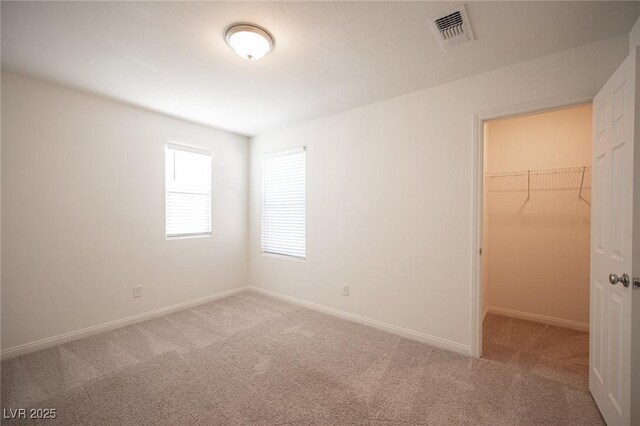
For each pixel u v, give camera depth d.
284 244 3.92
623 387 1.43
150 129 3.25
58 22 1.70
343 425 1.63
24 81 2.42
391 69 2.28
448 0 1.53
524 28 1.76
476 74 2.37
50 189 2.56
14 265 2.38
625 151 1.45
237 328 2.96
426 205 2.64
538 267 3.20
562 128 3.10
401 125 2.79
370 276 3.02
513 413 1.72
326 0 1.53
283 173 3.93
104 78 2.44
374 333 2.85
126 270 3.05
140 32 1.81
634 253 1.36
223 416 1.70
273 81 2.50
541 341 2.70
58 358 2.35
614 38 1.86
